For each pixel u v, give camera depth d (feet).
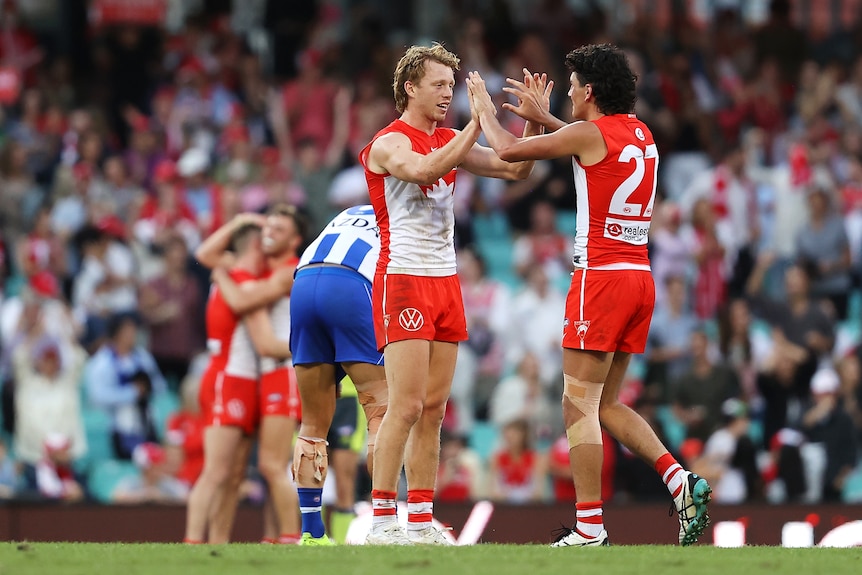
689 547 66.18
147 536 112.37
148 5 207.00
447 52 70.28
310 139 175.73
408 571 52.80
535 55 187.83
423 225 68.39
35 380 140.26
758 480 128.67
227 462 94.94
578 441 68.33
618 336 68.59
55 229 165.58
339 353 74.74
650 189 68.80
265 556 58.23
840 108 191.52
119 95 192.65
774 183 169.37
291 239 95.14
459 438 132.67
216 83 187.21
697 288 156.35
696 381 134.00
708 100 190.29
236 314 94.58
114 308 154.81
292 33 201.16
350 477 95.76
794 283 147.84
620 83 68.90
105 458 143.54
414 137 68.90
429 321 68.03
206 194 166.91
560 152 67.51
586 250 68.39
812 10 217.97
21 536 112.37
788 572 53.67
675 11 211.82
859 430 141.79
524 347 150.71
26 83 194.59
